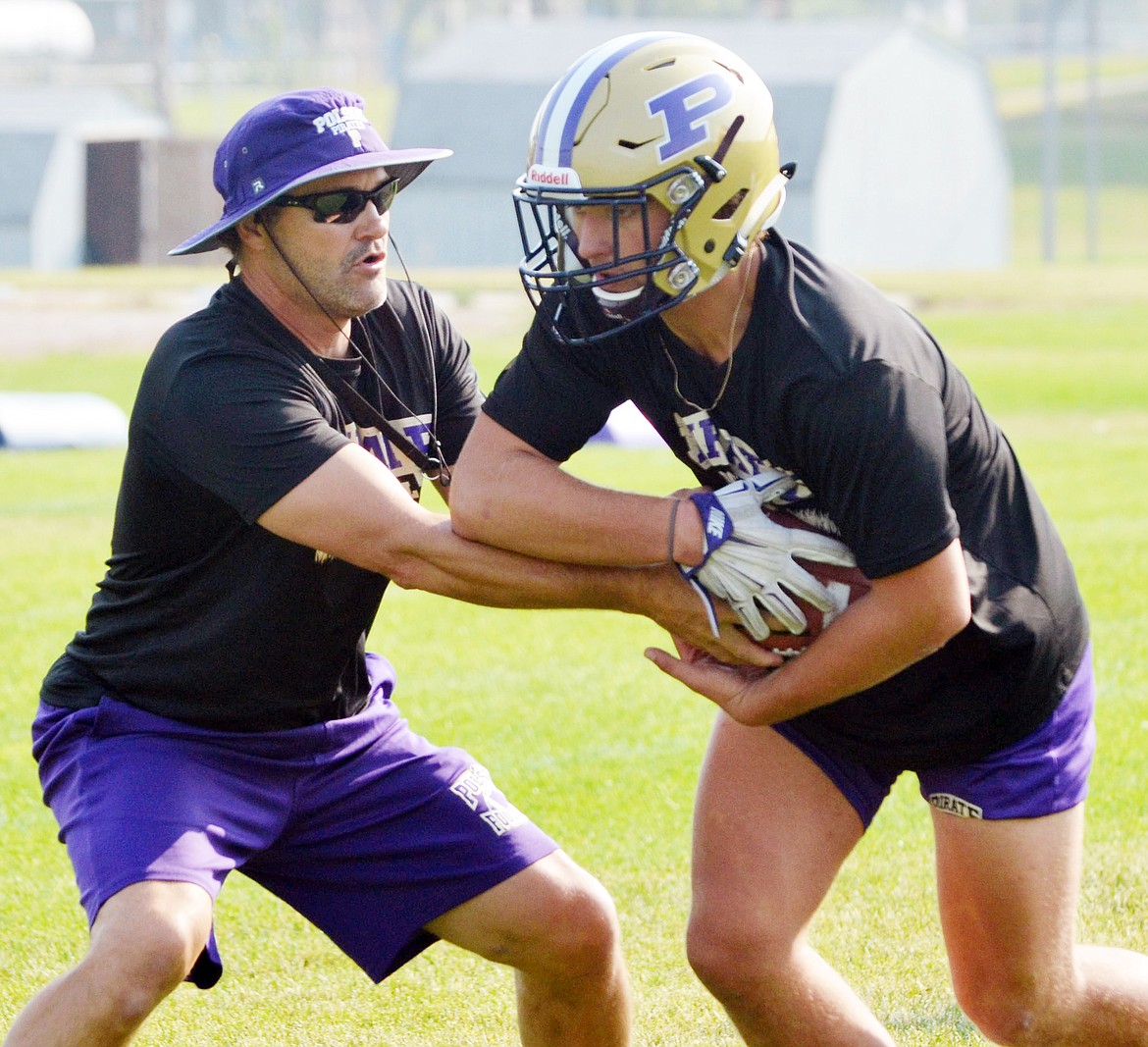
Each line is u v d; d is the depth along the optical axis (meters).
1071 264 140.12
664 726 23.14
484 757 22.02
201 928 11.62
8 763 22.27
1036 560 12.16
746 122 11.19
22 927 17.36
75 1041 10.89
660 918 17.30
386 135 150.12
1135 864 17.89
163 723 12.70
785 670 11.91
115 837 11.84
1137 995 12.52
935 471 10.82
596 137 11.08
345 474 12.15
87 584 32.12
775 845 12.30
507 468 11.94
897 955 16.20
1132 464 41.84
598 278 11.36
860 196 137.00
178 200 130.38
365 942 13.12
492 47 143.62
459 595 12.36
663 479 41.12
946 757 12.20
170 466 12.40
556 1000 12.93
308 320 12.86
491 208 134.12
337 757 12.93
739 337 11.31
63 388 61.78
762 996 12.06
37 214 125.56
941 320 77.94
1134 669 24.50
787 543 11.83
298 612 12.52
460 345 14.04
